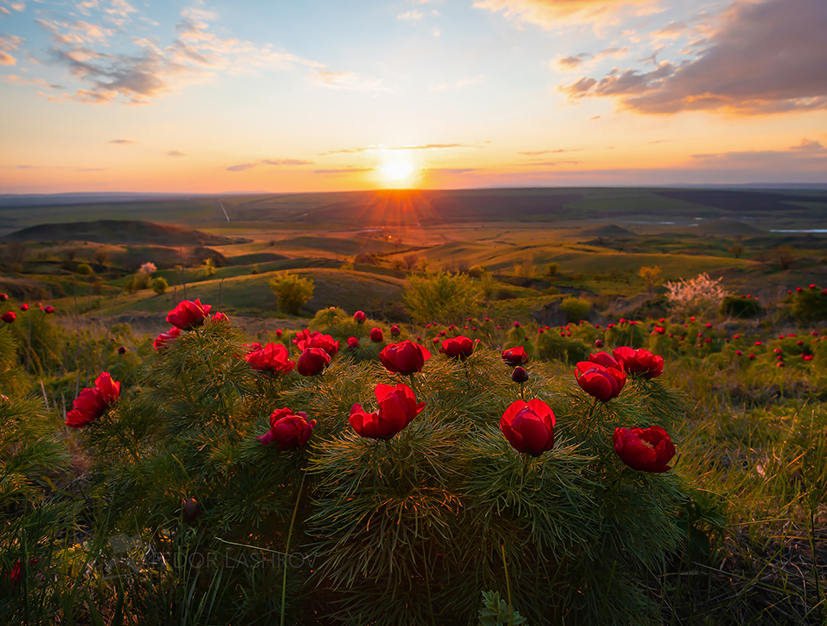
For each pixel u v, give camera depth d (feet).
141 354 14.64
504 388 6.23
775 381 16.90
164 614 4.43
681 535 5.66
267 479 4.92
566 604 4.50
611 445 4.98
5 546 4.70
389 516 4.25
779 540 7.01
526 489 4.27
